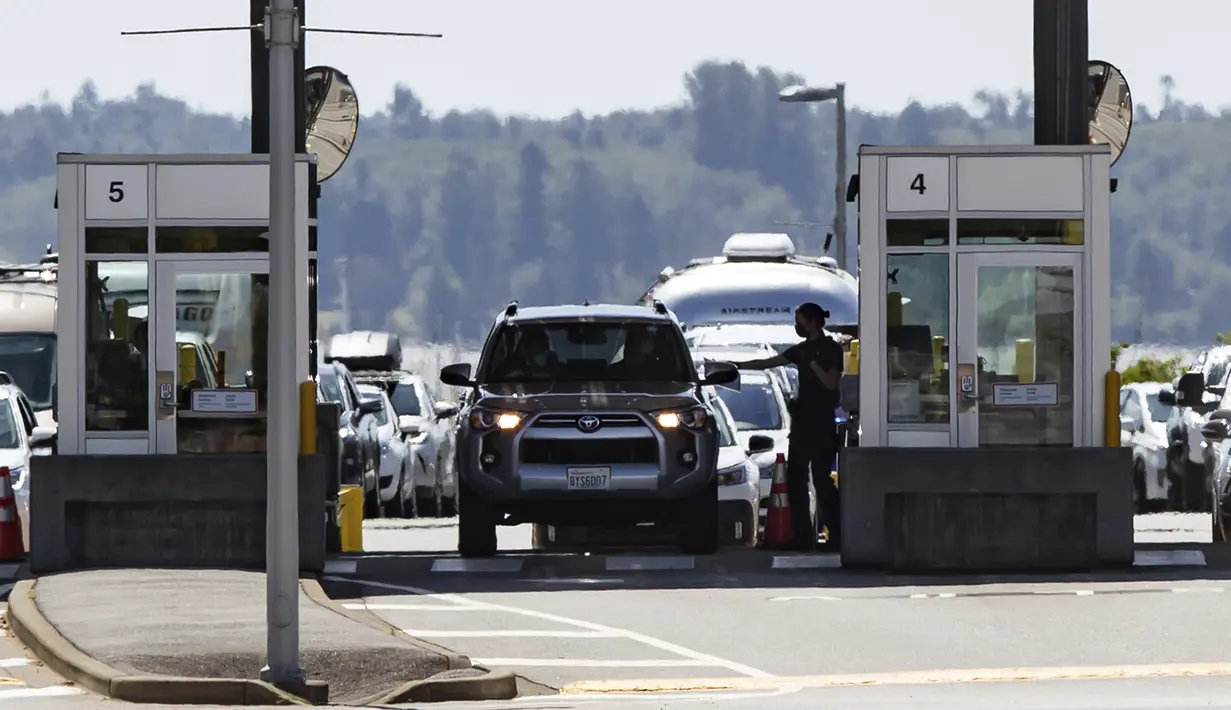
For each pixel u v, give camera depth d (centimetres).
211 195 7538
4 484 7900
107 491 7406
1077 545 7456
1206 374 12656
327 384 12175
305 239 7481
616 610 6625
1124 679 5331
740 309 12862
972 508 7456
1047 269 7556
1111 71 8512
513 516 7850
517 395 7844
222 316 7562
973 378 7562
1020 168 7550
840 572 7475
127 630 5791
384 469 12331
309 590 6781
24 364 11600
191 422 7575
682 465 7731
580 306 8425
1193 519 11381
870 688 5225
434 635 6172
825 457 8188
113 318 7569
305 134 8288
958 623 6319
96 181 7550
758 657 5784
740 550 8200
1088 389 7550
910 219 7562
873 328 7581
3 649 5856
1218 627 6194
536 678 5525
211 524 7438
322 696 5225
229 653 5484
